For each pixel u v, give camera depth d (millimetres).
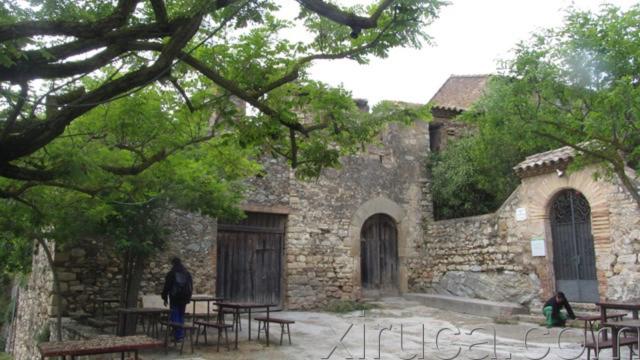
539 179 12492
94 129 7199
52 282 11109
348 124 6809
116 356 7848
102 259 11453
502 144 13570
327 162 6965
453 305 13328
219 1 4691
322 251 14492
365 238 15477
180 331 8773
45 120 4559
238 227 13648
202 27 6289
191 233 12734
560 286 11984
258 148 7688
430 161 16531
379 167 15750
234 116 6789
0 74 4117
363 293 15141
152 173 8203
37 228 8773
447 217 16188
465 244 14469
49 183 6125
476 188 15516
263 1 5113
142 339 6297
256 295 13641
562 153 11781
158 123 7336
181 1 5184
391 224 15922
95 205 8484
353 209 15109
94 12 4992
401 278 15578
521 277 12680
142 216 9688
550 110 7758
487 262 13688
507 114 7746
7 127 4445
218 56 6477
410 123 7027
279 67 6711
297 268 14094
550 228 12328
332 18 5035
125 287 10273
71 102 4770
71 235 8961
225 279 13250
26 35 3943
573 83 7402
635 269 10250
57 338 9883
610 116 6750
